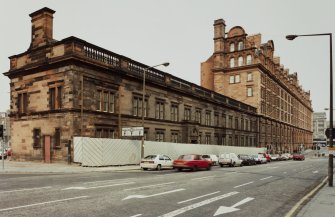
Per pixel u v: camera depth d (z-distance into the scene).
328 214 9.32
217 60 77.19
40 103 30.94
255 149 63.56
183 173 25.31
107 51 31.56
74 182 16.34
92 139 27.69
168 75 41.41
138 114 36.00
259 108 73.00
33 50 31.98
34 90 31.73
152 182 17.48
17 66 33.94
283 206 11.37
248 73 74.12
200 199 12.28
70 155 27.61
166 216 9.12
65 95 28.44
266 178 22.36
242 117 66.12
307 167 39.09
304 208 10.31
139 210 9.78
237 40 76.56
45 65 29.95
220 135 55.75
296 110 122.50
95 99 30.27
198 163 28.73
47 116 29.92
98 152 28.09
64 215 8.77
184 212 9.75
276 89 91.44
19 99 33.75
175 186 15.99
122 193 12.98
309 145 154.12
